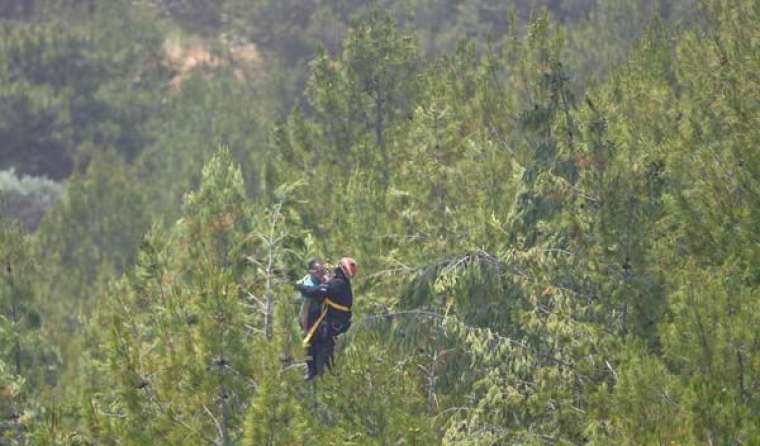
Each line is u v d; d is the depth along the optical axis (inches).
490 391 2124.8
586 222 2277.3
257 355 1595.7
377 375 1863.9
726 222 2137.1
